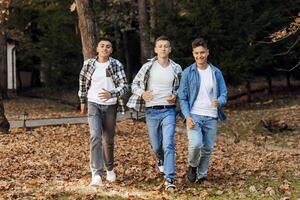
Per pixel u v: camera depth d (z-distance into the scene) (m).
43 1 29.06
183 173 8.52
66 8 28.12
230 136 15.64
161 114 7.45
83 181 7.93
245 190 7.37
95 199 6.71
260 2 22.41
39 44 30.66
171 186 7.20
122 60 34.75
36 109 26.61
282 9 22.33
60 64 30.16
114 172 8.42
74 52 29.81
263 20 21.16
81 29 14.64
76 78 30.42
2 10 16.36
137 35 34.88
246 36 21.08
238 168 9.19
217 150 12.20
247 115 19.45
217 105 7.31
